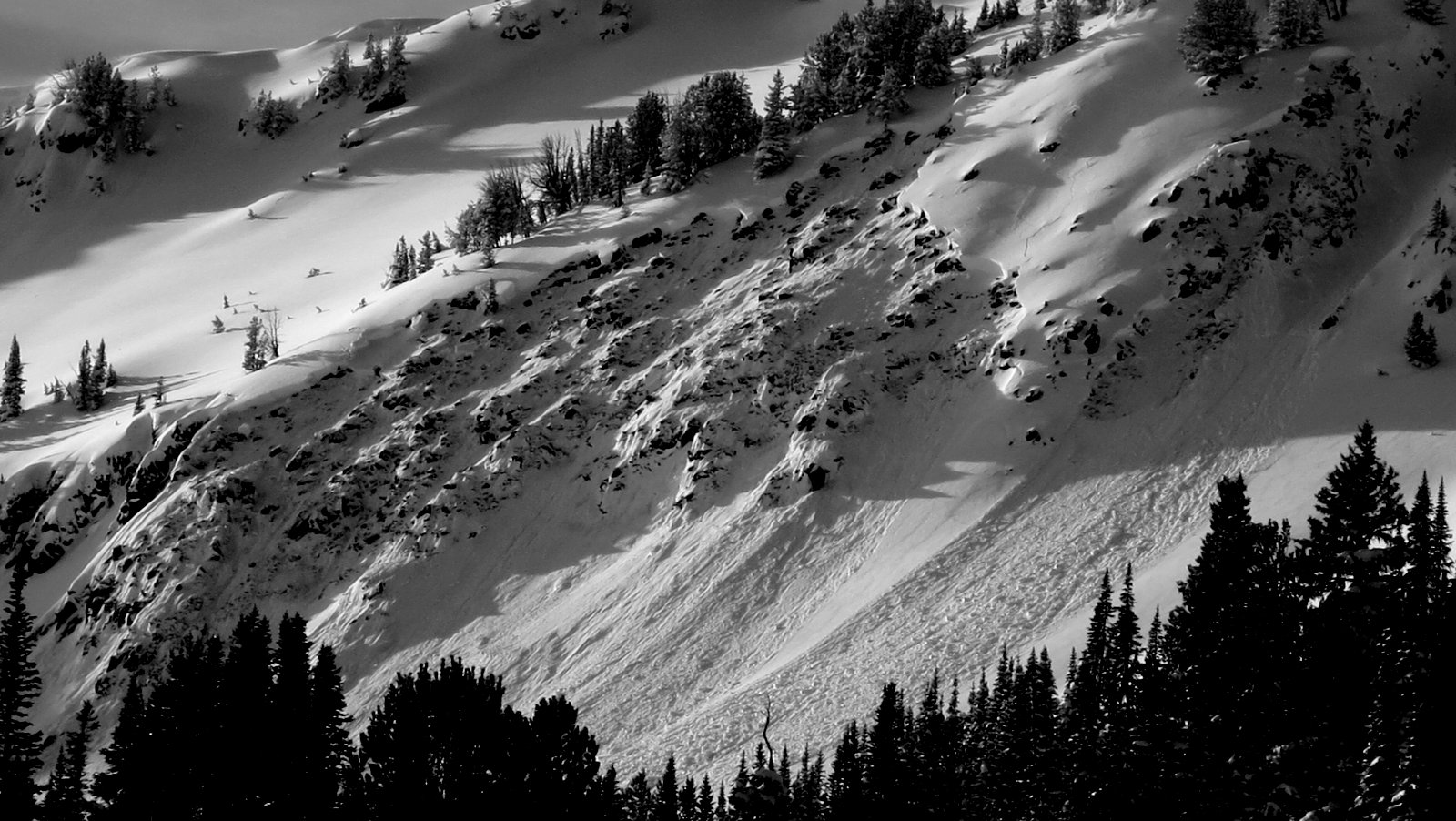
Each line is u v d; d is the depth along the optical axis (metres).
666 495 94.94
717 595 84.56
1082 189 104.94
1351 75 109.25
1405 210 100.31
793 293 105.19
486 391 108.69
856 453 91.56
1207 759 43.94
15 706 50.28
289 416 110.88
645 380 103.44
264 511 103.31
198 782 46.81
